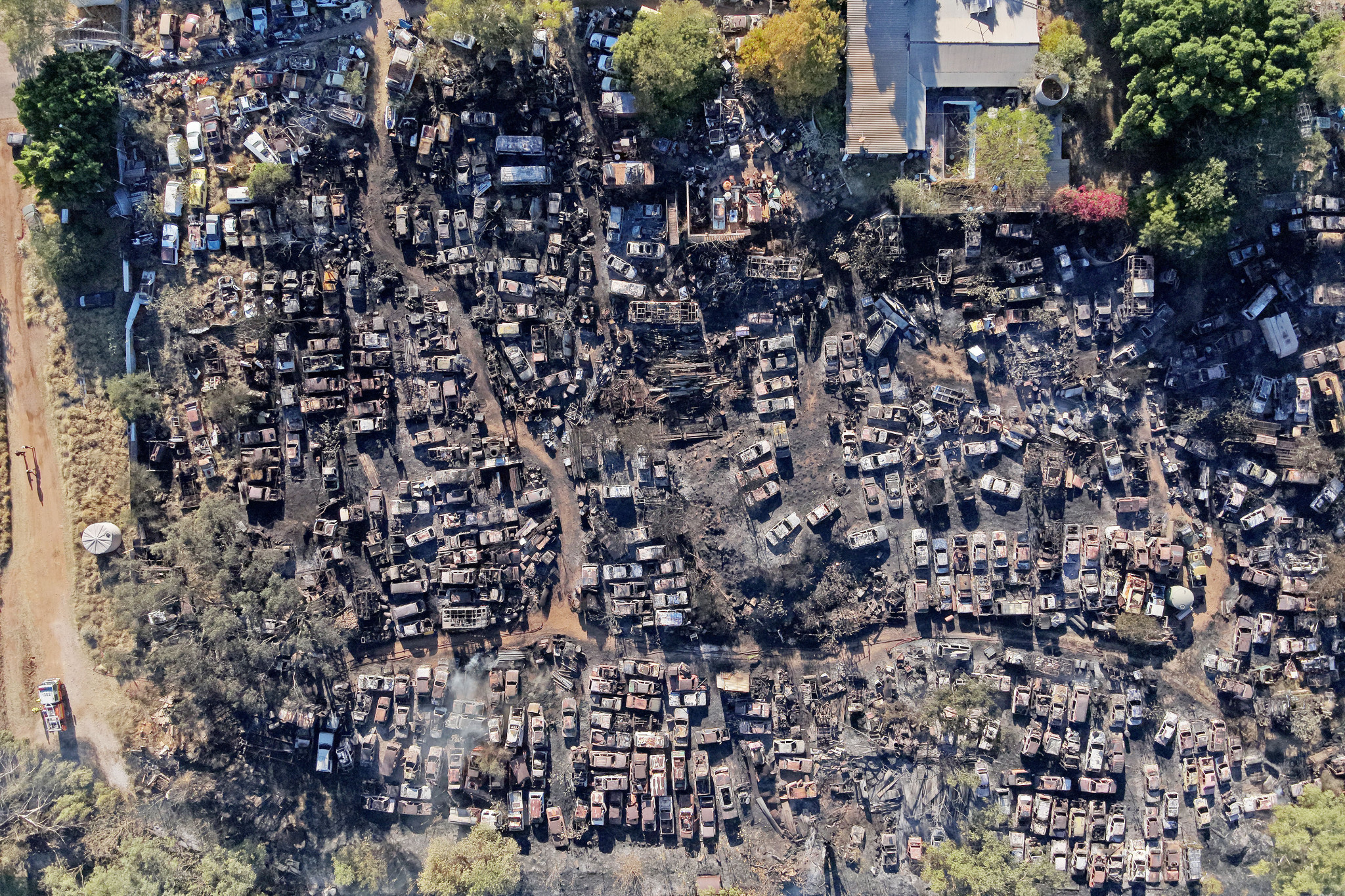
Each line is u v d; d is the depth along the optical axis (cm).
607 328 8056
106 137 7650
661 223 7875
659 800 8238
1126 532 8106
